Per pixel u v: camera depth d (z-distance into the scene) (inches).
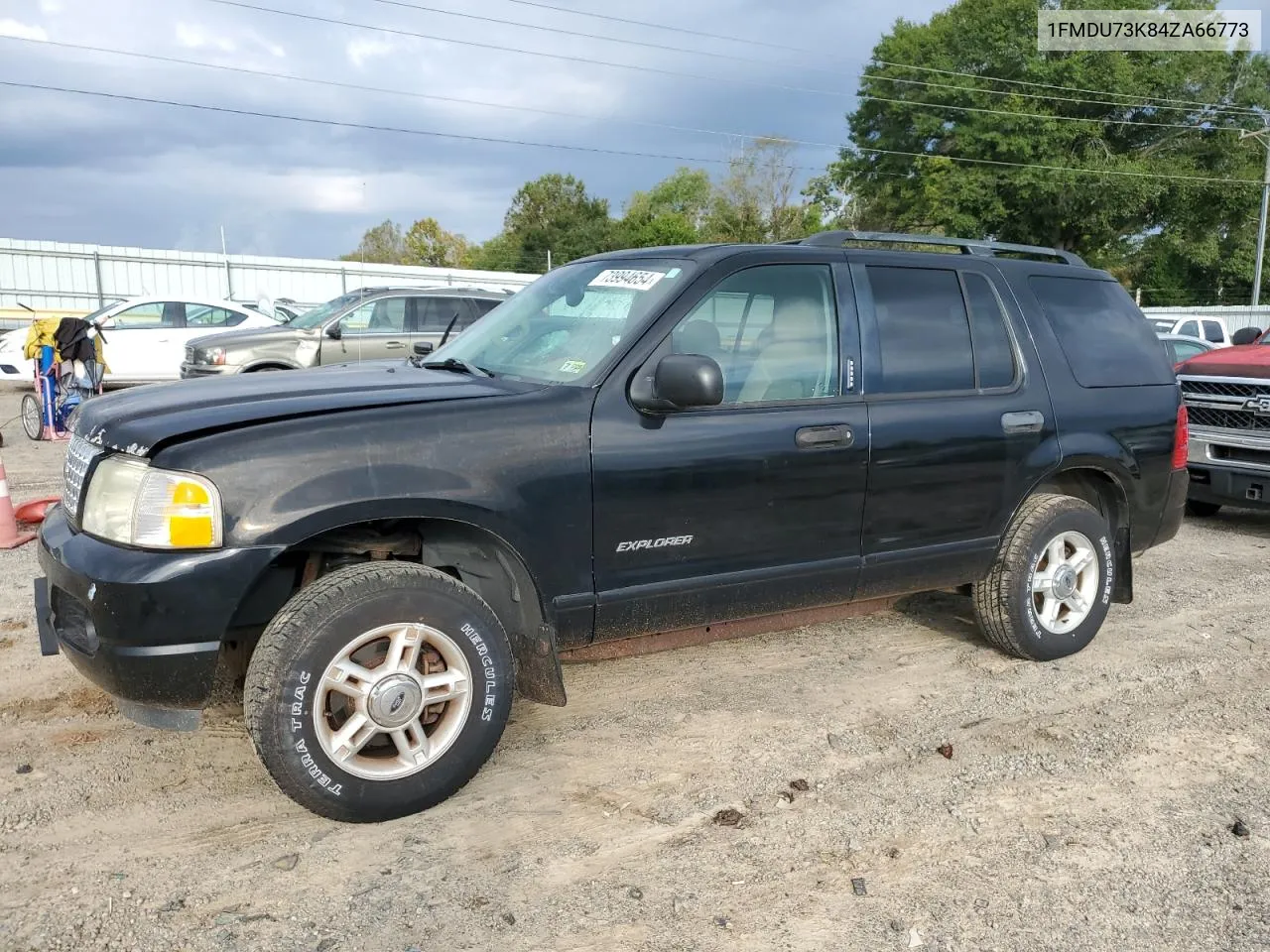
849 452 155.7
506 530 129.0
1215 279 2001.7
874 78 1795.0
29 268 1233.4
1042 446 179.3
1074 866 119.6
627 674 180.9
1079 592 190.2
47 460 406.6
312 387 138.3
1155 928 107.7
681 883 114.8
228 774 138.5
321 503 117.3
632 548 139.9
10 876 113.2
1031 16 1596.9
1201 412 309.4
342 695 124.0
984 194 1577.3
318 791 119.2
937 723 160.7
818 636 204.2
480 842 122.5
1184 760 149.1
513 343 159.0
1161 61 1619.1
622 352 140.1
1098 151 1581.0
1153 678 182.1
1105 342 195.0
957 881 116.2
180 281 1315.2
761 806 132.8
